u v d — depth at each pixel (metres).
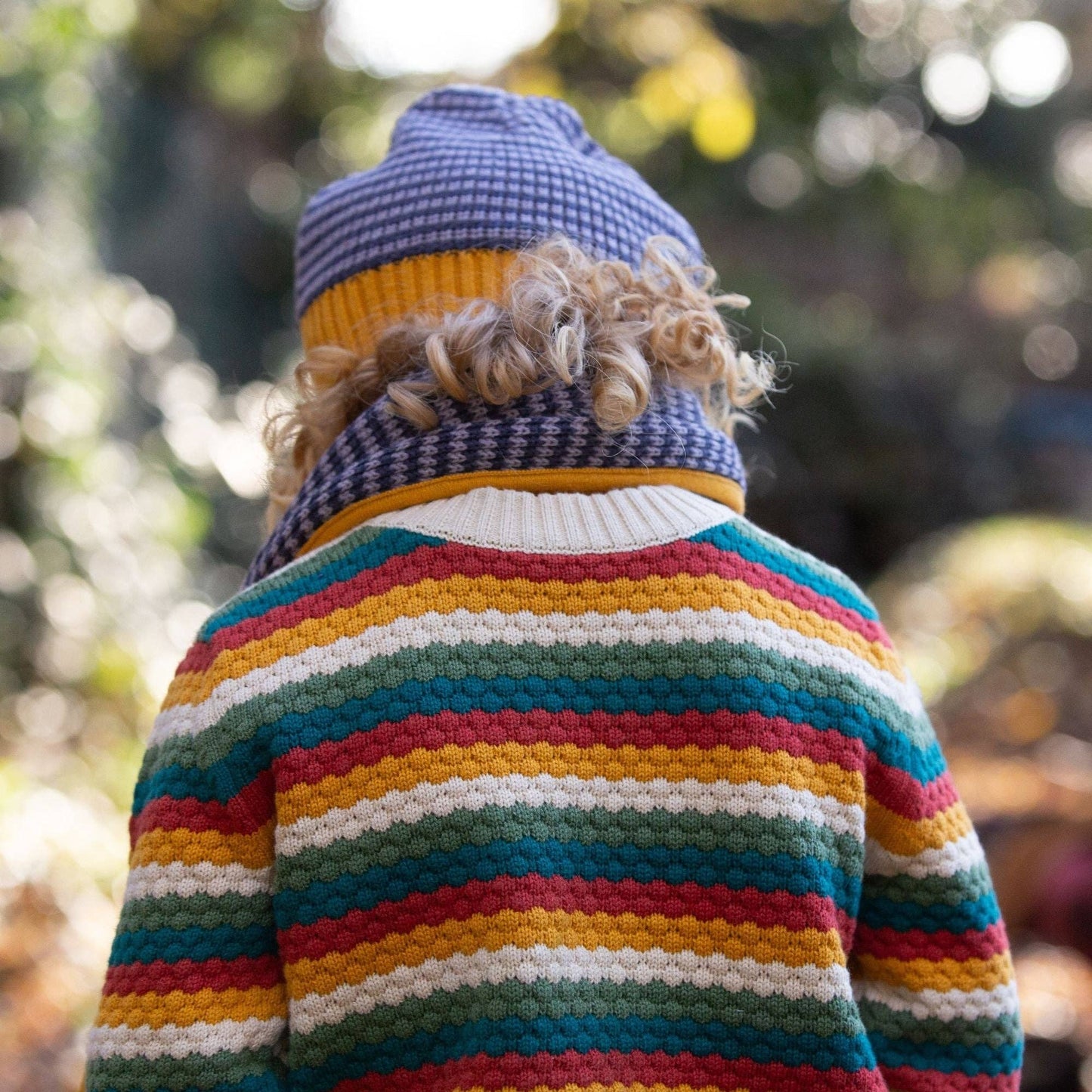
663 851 1.07
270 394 1.44
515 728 1.06
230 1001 1.07
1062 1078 2.95
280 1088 1.09
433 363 1.10
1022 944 3.38
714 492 1.16
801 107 9.33
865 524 10.65
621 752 1.07
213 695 1.08
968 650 6.55
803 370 9.92
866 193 10.00
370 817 1.05
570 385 1.12
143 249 9.10
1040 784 4.55
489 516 1.11
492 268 1.27
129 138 8.82
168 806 1.09
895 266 10.76
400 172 1.31
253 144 10.49
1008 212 11.01
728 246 9.93
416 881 1.05
